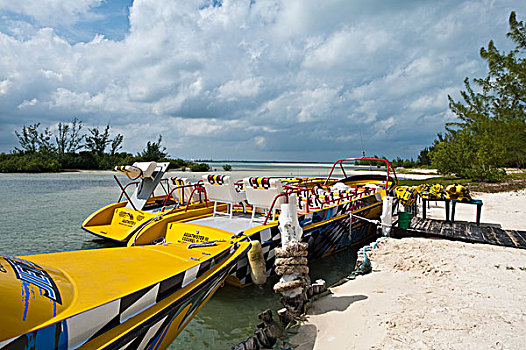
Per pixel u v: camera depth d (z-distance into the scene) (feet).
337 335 12.28
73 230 31.09
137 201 25.99
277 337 12.41
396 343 10.93
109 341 7.76
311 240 20.88
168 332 10.05
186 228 19.34
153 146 204.23
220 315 15.31
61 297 7.84
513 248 21.80
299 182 34.37
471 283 16.03
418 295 15.05
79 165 168.86
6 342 5.97
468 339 10.71
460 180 86.94
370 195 28.94
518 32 54.54
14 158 155.74
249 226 19.33
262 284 17.94
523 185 62.80
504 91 58.59
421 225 26.91
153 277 10.09
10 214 39.55
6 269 7.70
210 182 21.93
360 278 18.06
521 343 10.30
